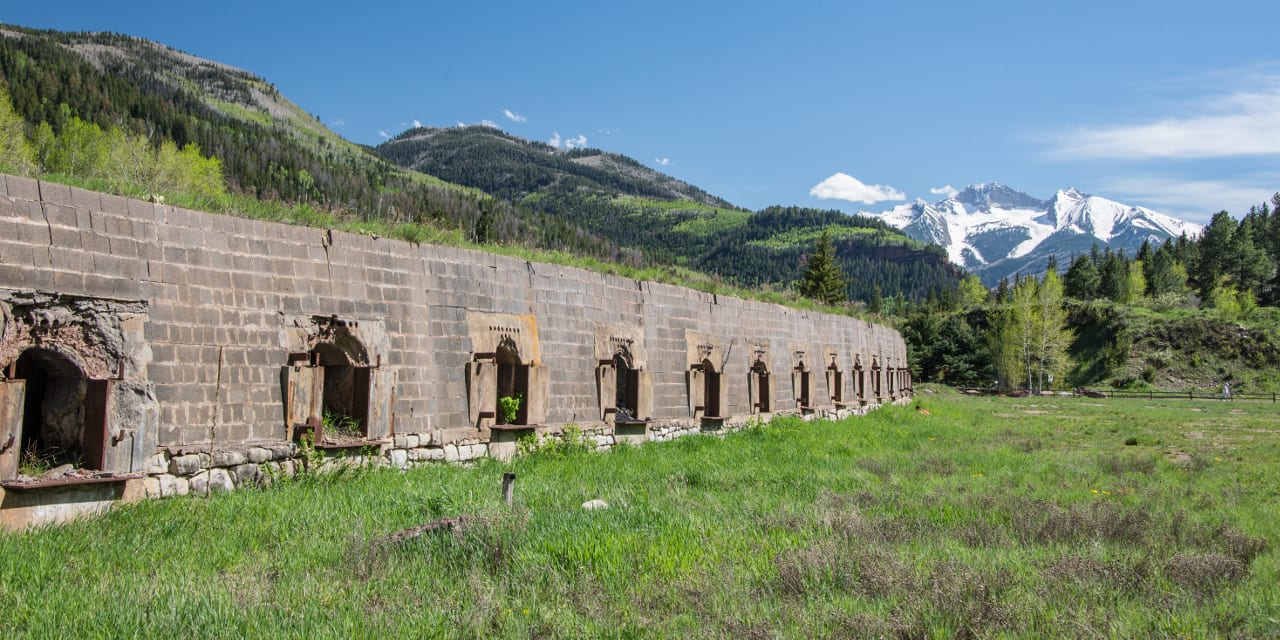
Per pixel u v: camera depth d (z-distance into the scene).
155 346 11.66
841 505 13.90
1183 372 81.88
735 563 9.66
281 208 15.12
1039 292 89.62
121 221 11.45
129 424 11.17
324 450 13.72
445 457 16.38
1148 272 126.31
